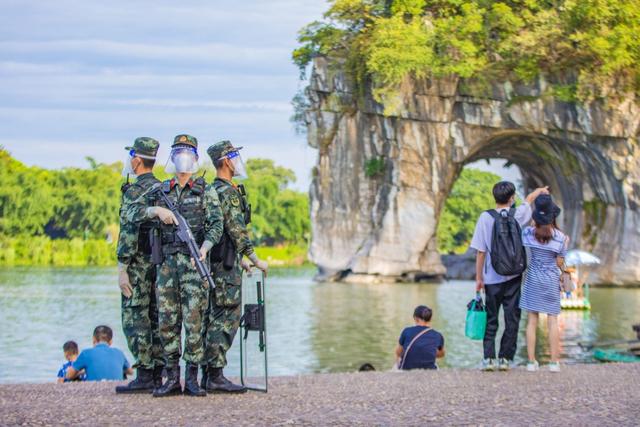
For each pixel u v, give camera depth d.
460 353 30.44
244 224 12.38
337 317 47.22
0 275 107.00
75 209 166.62
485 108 88.81
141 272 12.34
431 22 87.75
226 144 12.52
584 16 83.12
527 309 15.09
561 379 14.13
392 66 83.69
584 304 51.66
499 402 11.80
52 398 11.88
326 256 96.50
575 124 87.06
